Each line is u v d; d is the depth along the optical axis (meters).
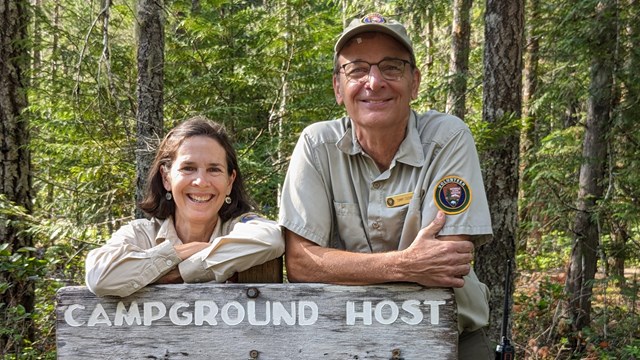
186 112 6.98
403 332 2.19
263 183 6.61
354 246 2.37
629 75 6.39
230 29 7.14
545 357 7.02
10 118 6.12
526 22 7.46
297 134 6.80
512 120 5.55
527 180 9.12
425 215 2.22
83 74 6.55
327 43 6.82
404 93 2.24
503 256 5.87
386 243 2.34
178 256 2.30
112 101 6.41
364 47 2.23
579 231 7.52
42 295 6.13
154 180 2.56
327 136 2.36
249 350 2.24
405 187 2.29
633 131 6.76
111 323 2.29
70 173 7.21
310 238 2.29
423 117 2.40
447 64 11.04
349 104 2.27
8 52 6.11
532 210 8.55
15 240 5.97
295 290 2.23
